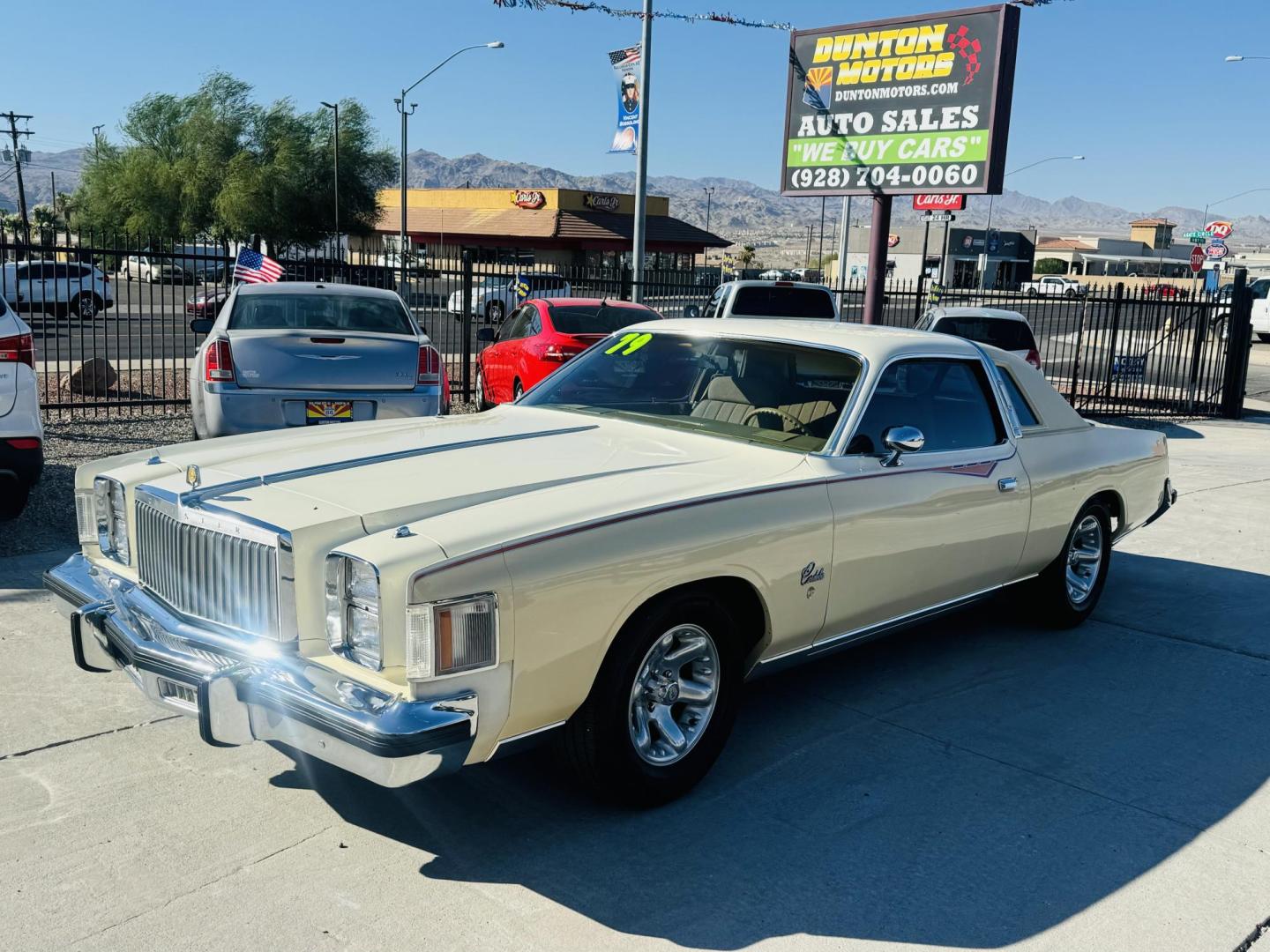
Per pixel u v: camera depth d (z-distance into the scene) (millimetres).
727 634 3818
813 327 4930
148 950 2822
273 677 3102
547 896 3146
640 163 18688
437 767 3008
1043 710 4766
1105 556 6039
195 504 3371
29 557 6148
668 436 4387
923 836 3604
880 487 4281
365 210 55062
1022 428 5266
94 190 54344
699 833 3559
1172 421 16234
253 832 3432
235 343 7527
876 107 13414
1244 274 16672
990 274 77625
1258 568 7430
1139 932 3100
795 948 2955
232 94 52875
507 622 3078
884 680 5062
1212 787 4070
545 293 16797
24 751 3914
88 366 12742
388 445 4109
